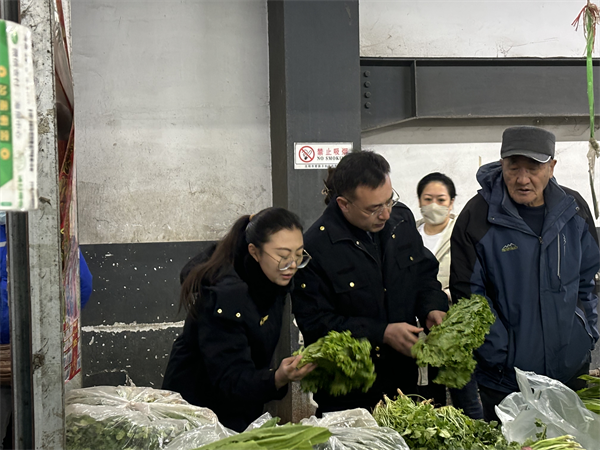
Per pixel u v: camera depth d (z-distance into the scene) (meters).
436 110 4.06
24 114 0.76
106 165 3.89
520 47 4.25
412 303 2.06
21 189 0.76
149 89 3.93
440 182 3.35
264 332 1.69
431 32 4.16
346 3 3.75
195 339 1.71
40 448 0.94
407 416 1.45
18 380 0.96
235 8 4.02
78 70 3.84
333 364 1.55
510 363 2.04
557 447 1.37
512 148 1.98
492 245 2.07
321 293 1.97
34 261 0.93
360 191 1.83
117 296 3.87
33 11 0.90
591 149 1.45
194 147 4.00
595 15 1.46
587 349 2.06
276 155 3.96
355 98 3.78
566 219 2.03
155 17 3.91
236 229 1.69
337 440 1.25
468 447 1.38
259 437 1.17
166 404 1.41
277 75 3.86
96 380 3.84
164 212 3.97
